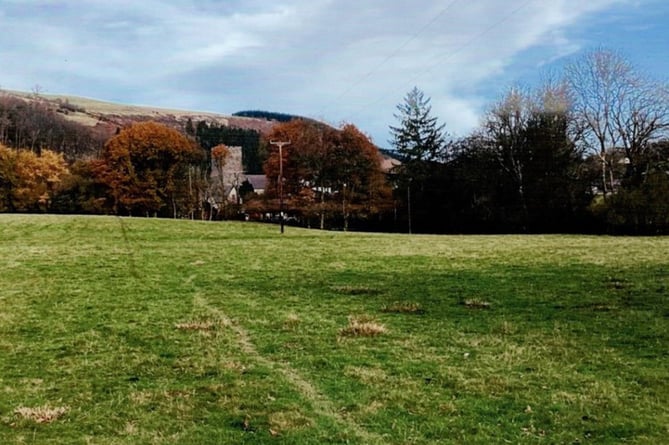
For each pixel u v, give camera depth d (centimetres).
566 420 839
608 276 2380
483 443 768
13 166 9656
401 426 830
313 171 8925
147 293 2191
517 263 2962
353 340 1368
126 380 1090
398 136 8944
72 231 5894
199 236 5591
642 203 6012
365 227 9131
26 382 1085
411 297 1998
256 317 1692
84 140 14362
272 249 4116
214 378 1088
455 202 8306
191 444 790
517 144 7575
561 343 1295
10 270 2927
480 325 1513
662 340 1295
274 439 796
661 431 795
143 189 9431
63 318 1714
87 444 797
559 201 7144
